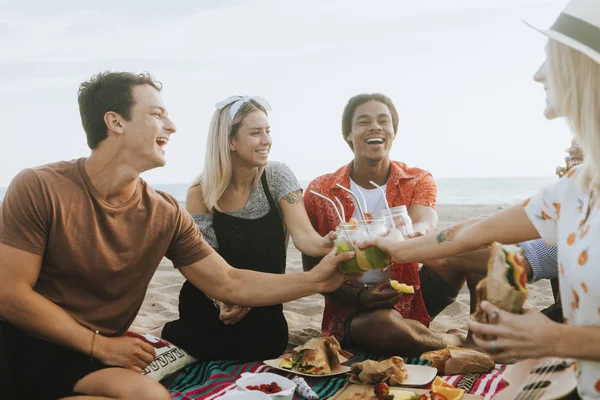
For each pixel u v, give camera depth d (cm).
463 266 396
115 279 304
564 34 203
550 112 225
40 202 282
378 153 427
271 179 415
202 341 384
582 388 205
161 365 356
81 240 291
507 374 235
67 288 297
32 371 281
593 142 203
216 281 344
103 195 297
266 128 399
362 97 438
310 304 582
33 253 282
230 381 352
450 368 351
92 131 294
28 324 276
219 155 397
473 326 204
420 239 294
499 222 260
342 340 405
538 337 193
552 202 233
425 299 431
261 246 400
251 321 393
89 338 284
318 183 448
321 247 387
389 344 380
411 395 304
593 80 199
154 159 296
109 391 265
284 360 362
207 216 407
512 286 198
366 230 314
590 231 204
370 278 398
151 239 312
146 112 293
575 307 210
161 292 641
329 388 331
